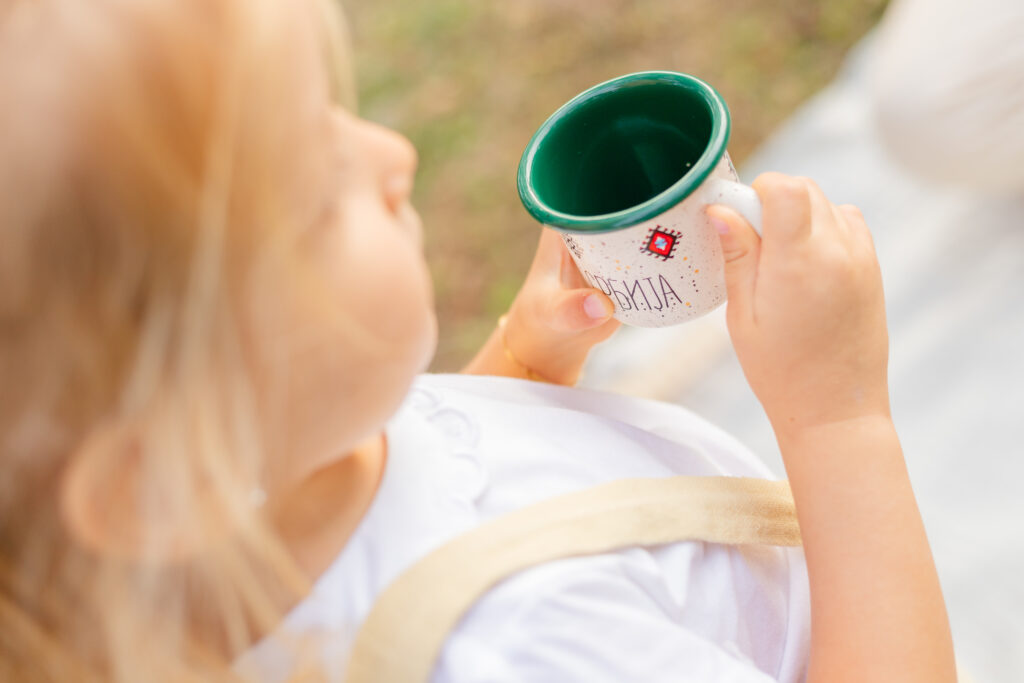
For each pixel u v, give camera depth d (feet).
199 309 1.55
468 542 1.83
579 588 1.81
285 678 1.81
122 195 1.52
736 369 3.56
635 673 1.79
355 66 5.74
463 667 1.77
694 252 1.86
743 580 2.00
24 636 1.70
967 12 2.80
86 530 1.63
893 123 3.02
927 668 1.85
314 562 1.84
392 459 1.92
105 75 1.51
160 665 1.71
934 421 3.07
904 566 1.87
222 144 1.54
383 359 1.70
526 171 1.90
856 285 1.86
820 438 1.90
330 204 1.65
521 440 2.01
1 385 1.57
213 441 1.61
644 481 1.97
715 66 4.88
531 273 2.22
